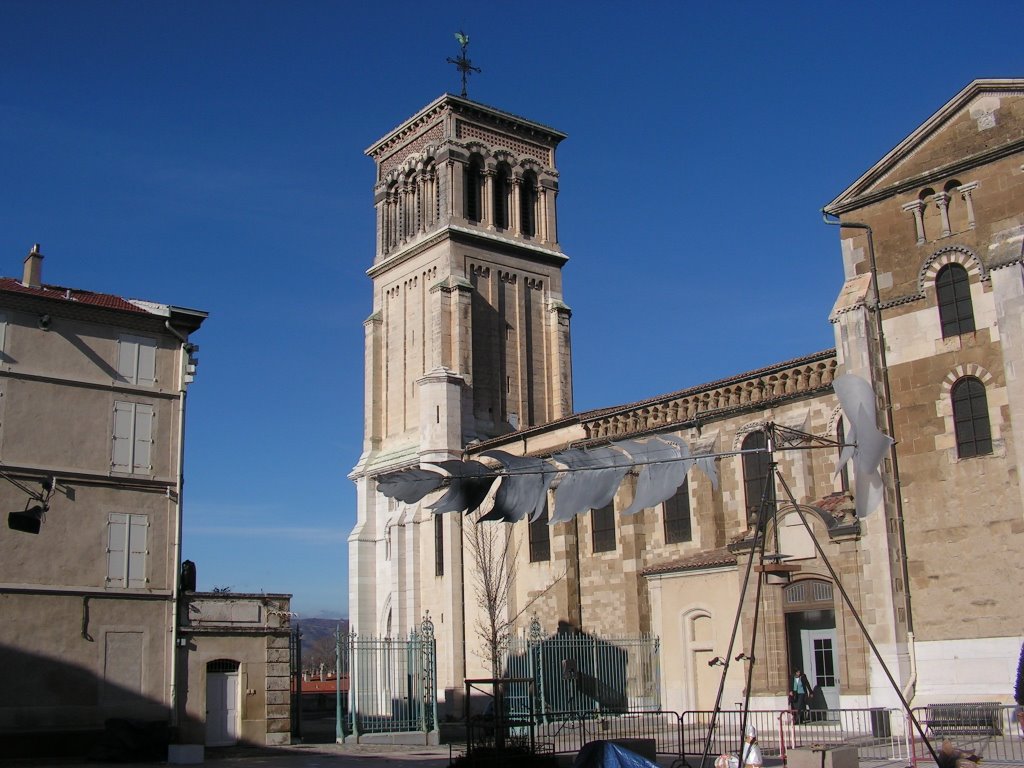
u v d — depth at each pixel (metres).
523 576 57.66
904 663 36.00
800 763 25.34
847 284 40.25
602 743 23.50
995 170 36.94
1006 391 35.44
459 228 71.25
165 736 37.53
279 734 41.53
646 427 51.81
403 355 73.31
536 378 73.56
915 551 36.88
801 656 39.75
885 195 39.72
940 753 22.98
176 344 44.25
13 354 40.12
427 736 42.84
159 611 40.72
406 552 65.81
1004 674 34.16
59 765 34.97
